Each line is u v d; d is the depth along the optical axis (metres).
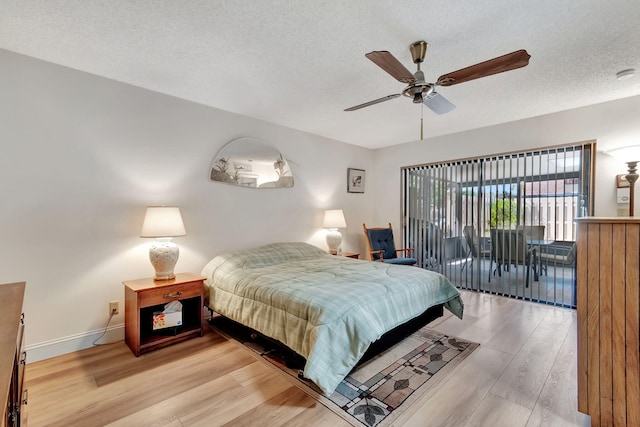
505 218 3.96
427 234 4.80
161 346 2.50
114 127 2.68
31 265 2.29
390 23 1.87
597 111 3.25
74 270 2.48
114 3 1.70
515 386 1.93
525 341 2.59
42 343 2.32
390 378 2.04
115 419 1.64
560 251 3.52
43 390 1.90
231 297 2.64
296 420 1.63
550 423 1.59
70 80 2.46
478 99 3.12
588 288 1.53
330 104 3.28
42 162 2.34
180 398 1.82
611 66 2.43
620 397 1.44
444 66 2.40
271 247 3.57
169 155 3.02
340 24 1.89
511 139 3.87
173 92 2.96
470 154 4.25
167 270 2.71
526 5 1.71
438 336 2.70
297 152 4.24
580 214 3.38
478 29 1.93
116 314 2.67
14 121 2.22
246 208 3.66
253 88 2.87
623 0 1.66
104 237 2.63
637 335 1.40
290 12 1.78
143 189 2.85
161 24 1.90
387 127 4.14
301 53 2.24
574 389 1.89
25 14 1.79
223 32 1.98
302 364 2.20
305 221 4.36
